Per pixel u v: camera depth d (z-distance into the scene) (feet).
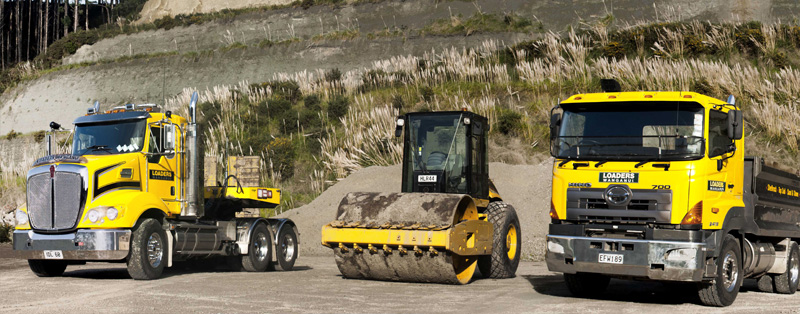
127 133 42.73
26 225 40.68
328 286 37.29
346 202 39.83
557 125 33.45
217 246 45.88
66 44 196.95
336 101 122.01
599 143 32.27
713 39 118.93
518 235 45.55
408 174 42.73
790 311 31.01
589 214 31.86
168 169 43.60
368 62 159.22
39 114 173.68
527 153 101.71
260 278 41.88
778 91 103.35
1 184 110.52
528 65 119.44
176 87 169.89
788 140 92.68
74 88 177.78
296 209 81.56
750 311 30.91
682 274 29.91
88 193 39.34
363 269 39.60
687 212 30.35
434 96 118.93
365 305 30.12
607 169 31.81
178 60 177.78
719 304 32.19
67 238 39.11
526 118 108.68
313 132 114.73
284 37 179.52
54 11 238.48
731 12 143.02
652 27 126.11
